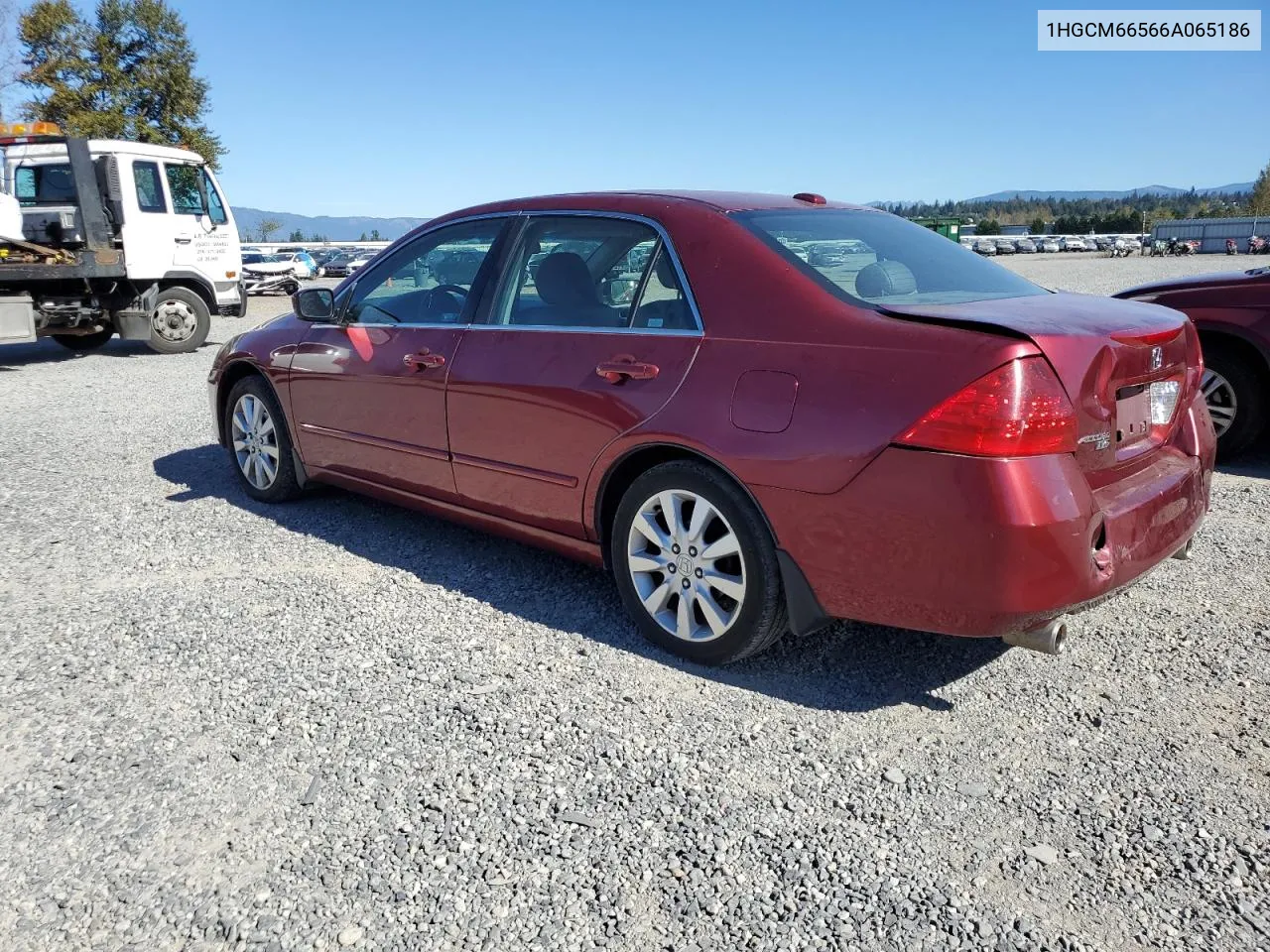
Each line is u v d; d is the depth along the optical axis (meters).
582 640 3.62
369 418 4.56
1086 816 2.55
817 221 3.69
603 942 2.13
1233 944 2.11
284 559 4.54
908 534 2.77
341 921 2.19
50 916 2.21
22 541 4.81
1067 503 2.67
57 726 3.02
